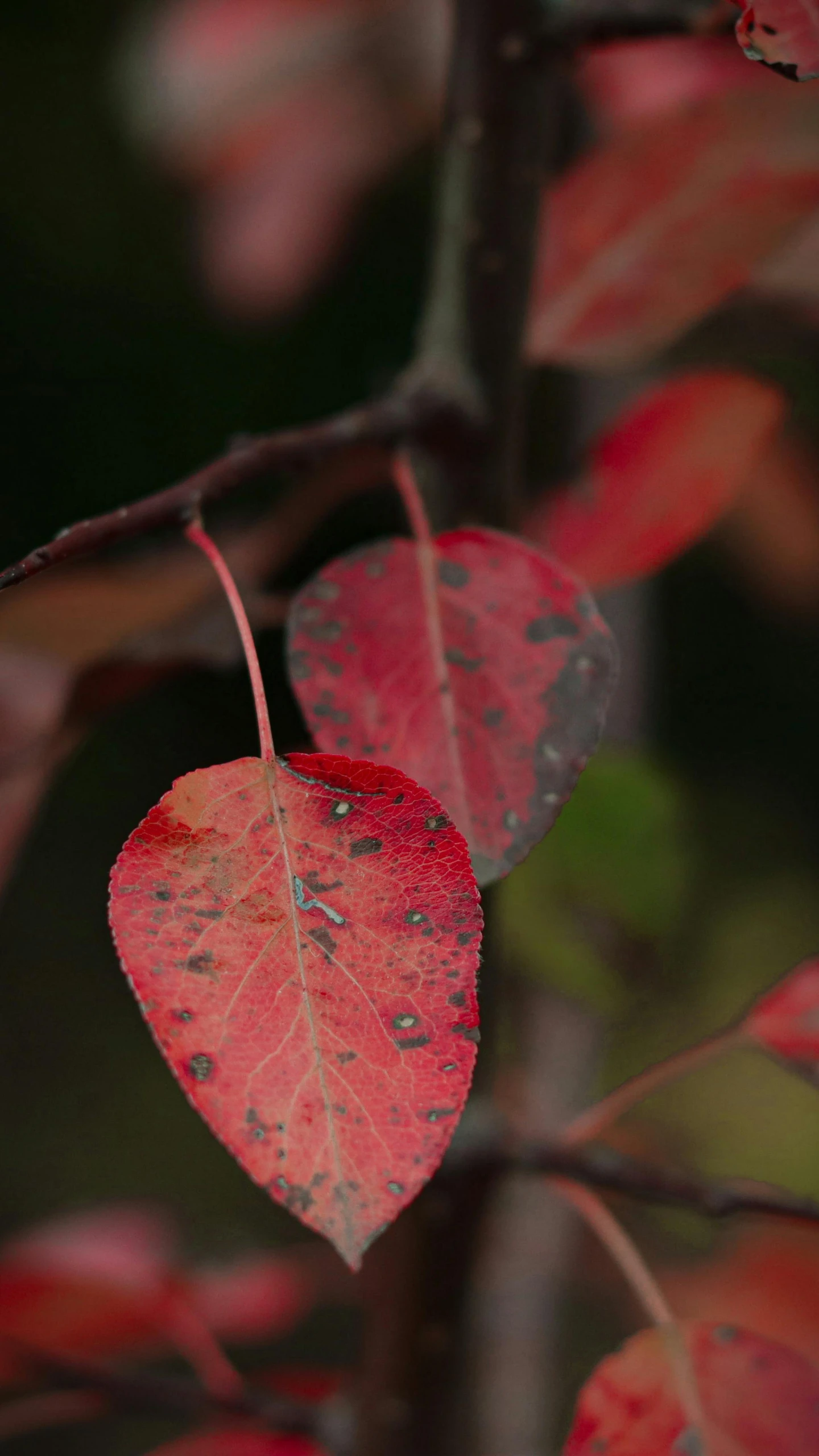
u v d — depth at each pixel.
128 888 0.55
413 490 0.63
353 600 0.60
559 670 0.59
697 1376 0.64
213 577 0.69
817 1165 1.41
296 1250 1.02
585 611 0.60
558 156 0.95
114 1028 4.23
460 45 0.67
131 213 4.41
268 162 1.32
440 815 0.55
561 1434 1.34
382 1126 0.54
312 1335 2.73
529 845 0.58
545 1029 1.06
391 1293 0.71
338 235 1.35
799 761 4.37
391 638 0.60
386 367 0.84
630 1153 1.06
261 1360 2.65
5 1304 0.82
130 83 1.37
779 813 4.12
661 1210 1.13
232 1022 0.54
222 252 1.35
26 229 4.47
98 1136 3.82
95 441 4.67
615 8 0.65
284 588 3.08
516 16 0.66
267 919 0.55
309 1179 0.53
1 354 4.59
